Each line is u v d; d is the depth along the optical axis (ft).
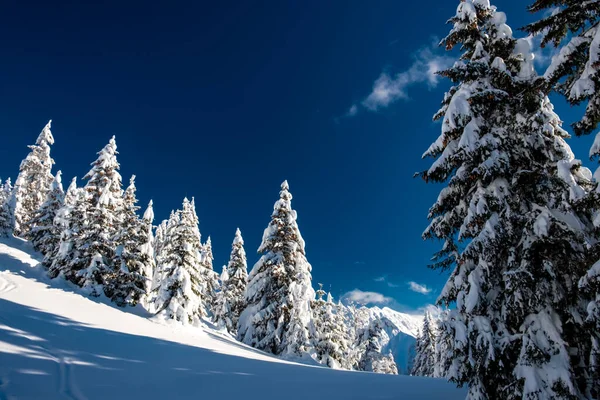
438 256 35.83
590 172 30.30
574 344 26.32
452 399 34.76
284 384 37.35
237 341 89.61
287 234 96.07
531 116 30.91
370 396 34.76
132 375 32.73
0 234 115.34
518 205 29.91
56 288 76.07
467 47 37.50
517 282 26.22
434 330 162.50
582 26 24.50
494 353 26.04
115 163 104.68
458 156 32.04
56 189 120.67
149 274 102.68
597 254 23.68
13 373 26.76
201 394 30.37
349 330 177.27
